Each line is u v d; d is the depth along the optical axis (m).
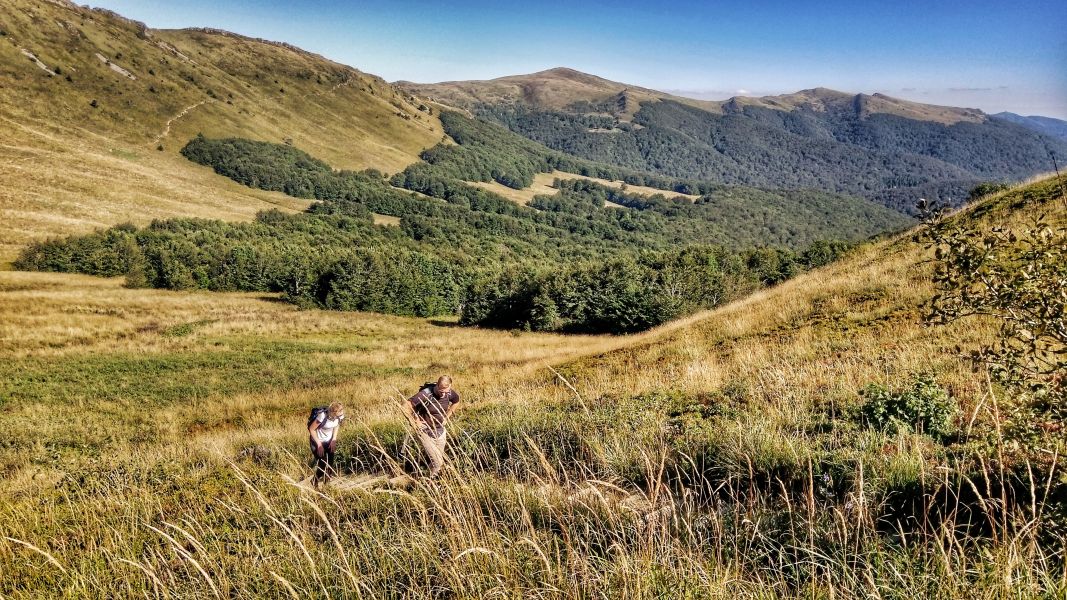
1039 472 3.02
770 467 4.14
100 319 45.72
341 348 37.34
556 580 2.78
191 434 16.73
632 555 2.82
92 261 75.50
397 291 68.19
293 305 64.38
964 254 2.99
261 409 19.45
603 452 4.94
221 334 42.03
